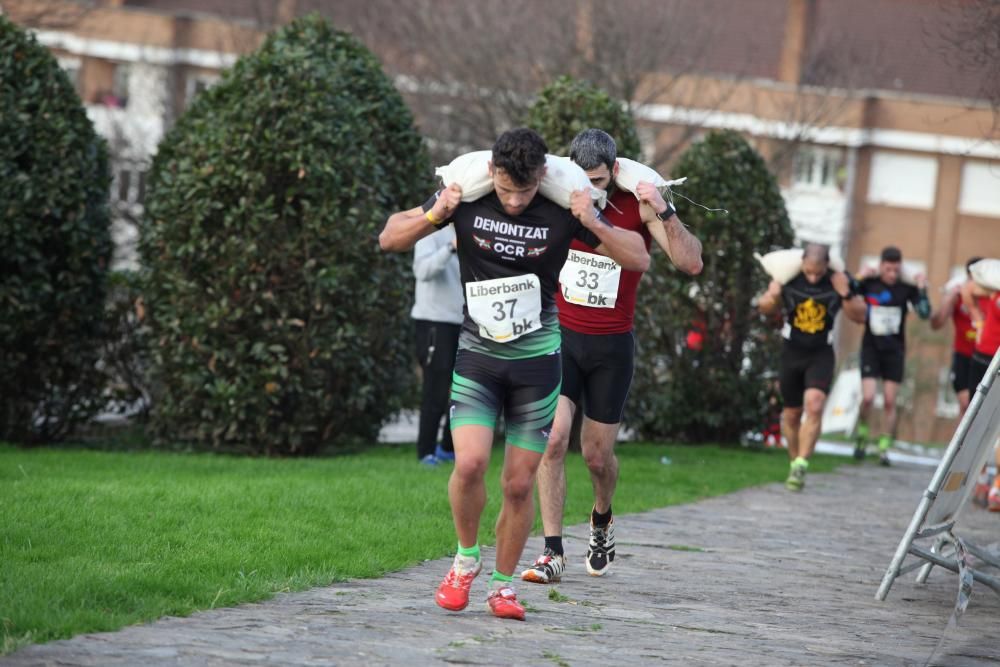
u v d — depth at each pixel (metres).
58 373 23.22
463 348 10.33
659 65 46.91
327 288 21.75
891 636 10.71
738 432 29.86
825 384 21.83
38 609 9.17
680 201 29.08
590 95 25.11
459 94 46.09
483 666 8.64
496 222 9.95
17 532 11.96
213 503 14.53
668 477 21.66
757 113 54.59
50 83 22.52
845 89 53.56
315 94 21.95
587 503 17.58
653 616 10.82
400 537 13.45
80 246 22.73
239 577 10.95
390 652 8.85
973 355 22.64
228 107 22.19
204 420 22.33
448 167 10.09
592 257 12.56
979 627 11.55
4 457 19.64
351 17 49.19
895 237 69.62
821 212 68.88
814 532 16.83
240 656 8.49
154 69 69.62
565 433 12.45
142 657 8.33
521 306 10.02
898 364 29.42
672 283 28.83
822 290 21.81
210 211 21.80
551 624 10.22
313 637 9.14
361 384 22.91
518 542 10.35
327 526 13.77
